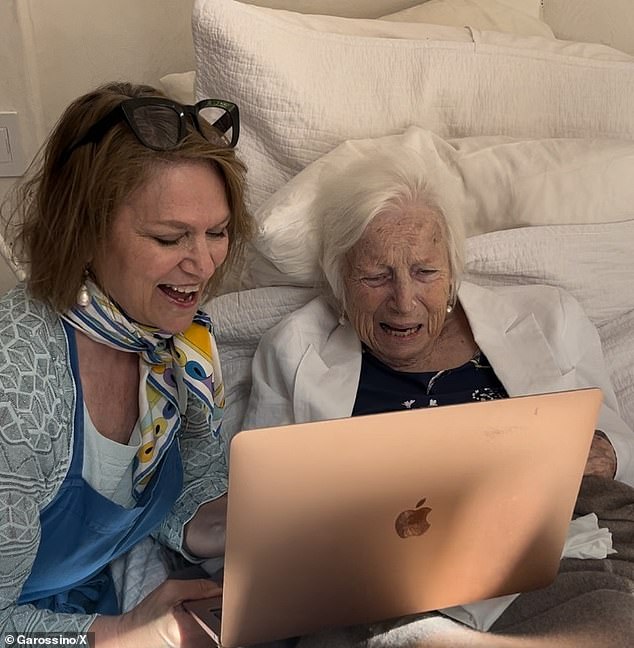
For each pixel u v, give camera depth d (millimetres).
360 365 1324
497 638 976
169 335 1043
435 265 1239
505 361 1315
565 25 1779
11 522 918
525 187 1432
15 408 925
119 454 1061
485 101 1501
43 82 1674
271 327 1448
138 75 1701
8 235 1200
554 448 883
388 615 959
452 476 855
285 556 841
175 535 1176
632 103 1549
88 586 1156
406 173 1254
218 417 1210
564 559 1091
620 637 934
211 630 964
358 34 1506
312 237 1328
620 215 1460
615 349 1500
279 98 1380
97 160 925
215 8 1322
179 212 934
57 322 1001
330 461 791
